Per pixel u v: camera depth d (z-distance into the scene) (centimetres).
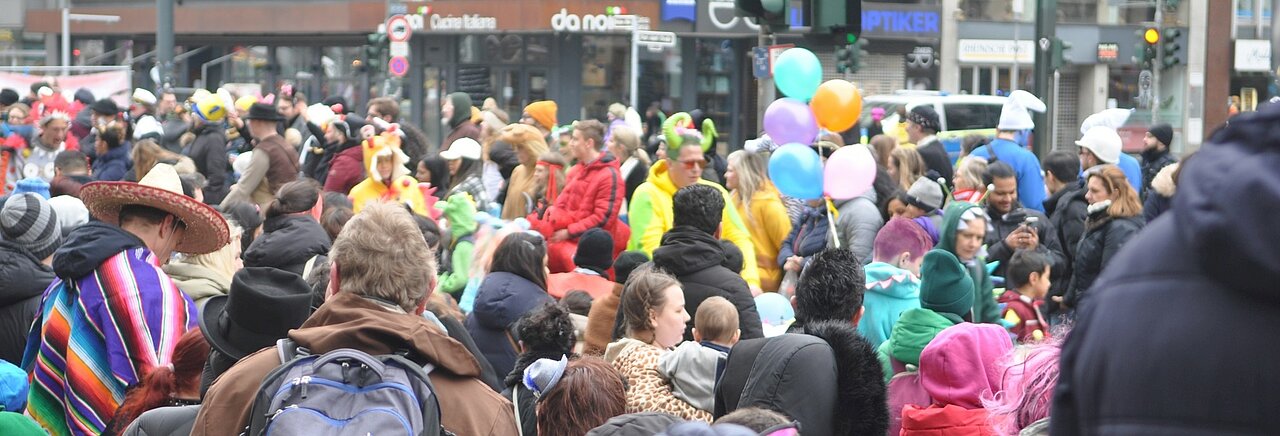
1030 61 5316
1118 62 5425
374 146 1502
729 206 1273
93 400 718
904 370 792
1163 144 1789
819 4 1642
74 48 6631
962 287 827
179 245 783
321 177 1953
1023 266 1070
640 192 1359
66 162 1630
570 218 1418
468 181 1677
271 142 1642
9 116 2692
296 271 958
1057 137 5497
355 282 503
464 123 2097
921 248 1002
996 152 1744
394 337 482
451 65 5122
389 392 450
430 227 1165
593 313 936
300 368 464
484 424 492
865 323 970
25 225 833
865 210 1336
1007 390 523
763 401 614
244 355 579
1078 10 5394
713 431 318
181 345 638
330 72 5744
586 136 1429
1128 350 259
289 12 5647
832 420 614
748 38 5047
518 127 1634
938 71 5191
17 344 833
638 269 823
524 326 732
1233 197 244
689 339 925
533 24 4794
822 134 1800
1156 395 254
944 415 643
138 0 6241
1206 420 248
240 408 481
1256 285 244
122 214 754
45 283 844
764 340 662
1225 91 5434
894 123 2323
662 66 4975
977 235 1011
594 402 620
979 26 5212
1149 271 263
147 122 2480
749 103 5081
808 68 1268
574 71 4906
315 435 430
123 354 714
